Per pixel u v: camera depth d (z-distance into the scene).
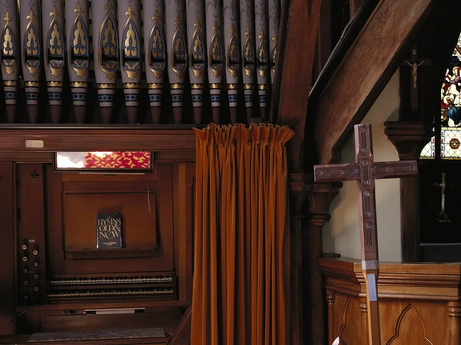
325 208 5.10
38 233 5.29
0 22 4.69
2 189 5.14
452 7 5.26
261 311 4.68
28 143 4.71
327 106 4.95
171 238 5.47
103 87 4.81
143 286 5.38
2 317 5.12
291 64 4.65
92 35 4.86
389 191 5.32
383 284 4.27
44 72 4.92
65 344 4.82
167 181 5.48
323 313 5.11
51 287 5.31
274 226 4.72
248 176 4.73
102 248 5.34
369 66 4.57
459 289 4.13
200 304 4.67
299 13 4.45
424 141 5.29
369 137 3.68
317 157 5.04
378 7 4.48
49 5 4.72
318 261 5.08
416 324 4.23
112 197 5.43
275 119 4.97
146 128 4.79
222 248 4.69
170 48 4.88
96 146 4.79
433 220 7.11
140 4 4.89
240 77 5.14
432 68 5.31
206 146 4.70
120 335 4.95
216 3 4.95
